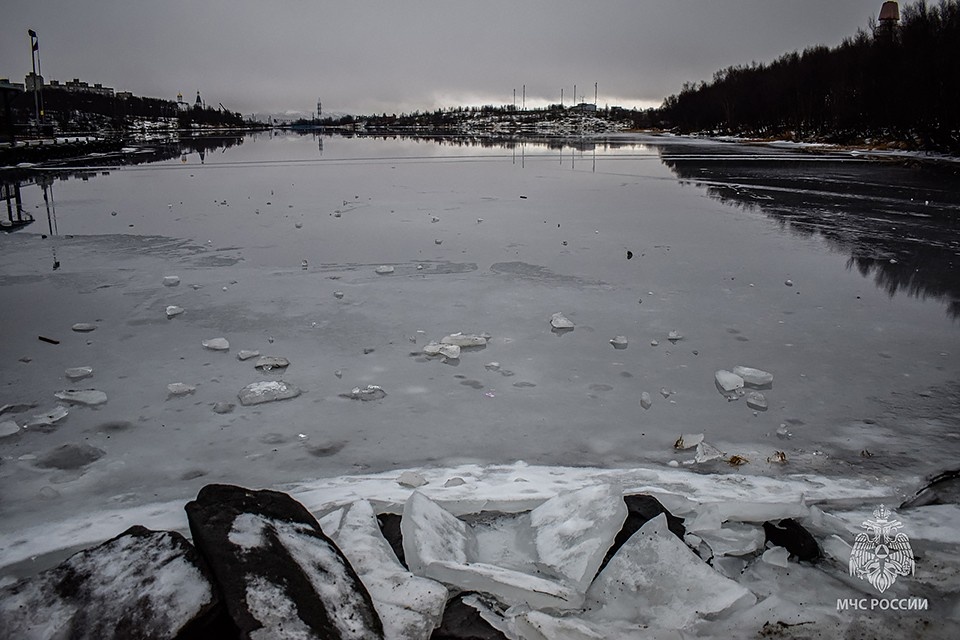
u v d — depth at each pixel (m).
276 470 4.08
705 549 3.17
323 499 3.60
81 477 4.00
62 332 6.60
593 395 5.20
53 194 17.80
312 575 2.70
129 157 33.44
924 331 6.67
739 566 3.11
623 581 2.90
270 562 2.68
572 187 19.45
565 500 3.32
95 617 2.50
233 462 4.18
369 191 18.17
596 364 5.81
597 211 14.62
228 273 8.95
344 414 4.85
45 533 3.39
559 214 14.14
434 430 4.62
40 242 11.05
